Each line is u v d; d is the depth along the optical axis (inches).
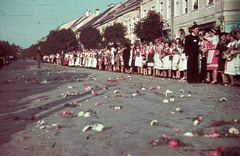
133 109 224.8
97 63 1086.4
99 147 133.7
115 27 1512.1
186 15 1019.3
